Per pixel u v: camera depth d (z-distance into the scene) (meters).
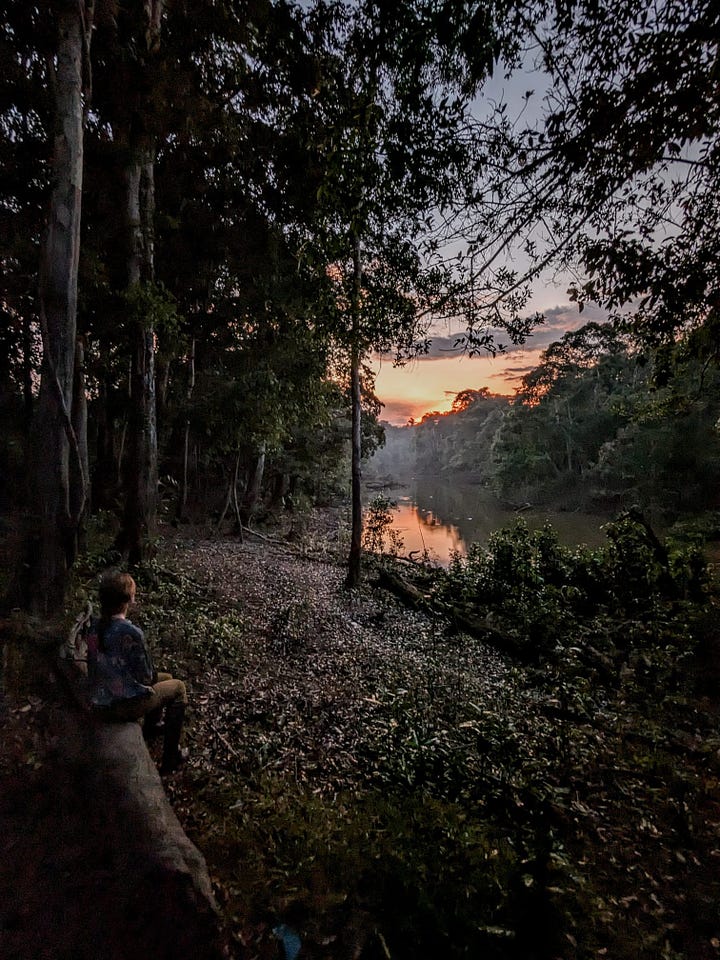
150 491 9.46
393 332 4.89
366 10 3.58
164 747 3.64
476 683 6.74
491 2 3.11
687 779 4.40
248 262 14.48
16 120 6.57
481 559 12.45
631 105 3.03
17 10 5.37
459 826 3.40
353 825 3.31
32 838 2.50
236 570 12.08
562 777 4.38
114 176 9.52
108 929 2.07
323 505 31.95
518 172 3.61
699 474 29.61
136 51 8.33
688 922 2.91
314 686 6.09
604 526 11.54
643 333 4.73
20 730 3.21
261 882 2.67
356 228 4.48
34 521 4.78
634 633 8.16
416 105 3.68
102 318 9.91
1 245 7.01
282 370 15.36
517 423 52.19
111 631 3.11
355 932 2.41
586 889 3.01
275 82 9.11
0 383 9.83
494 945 2.39
